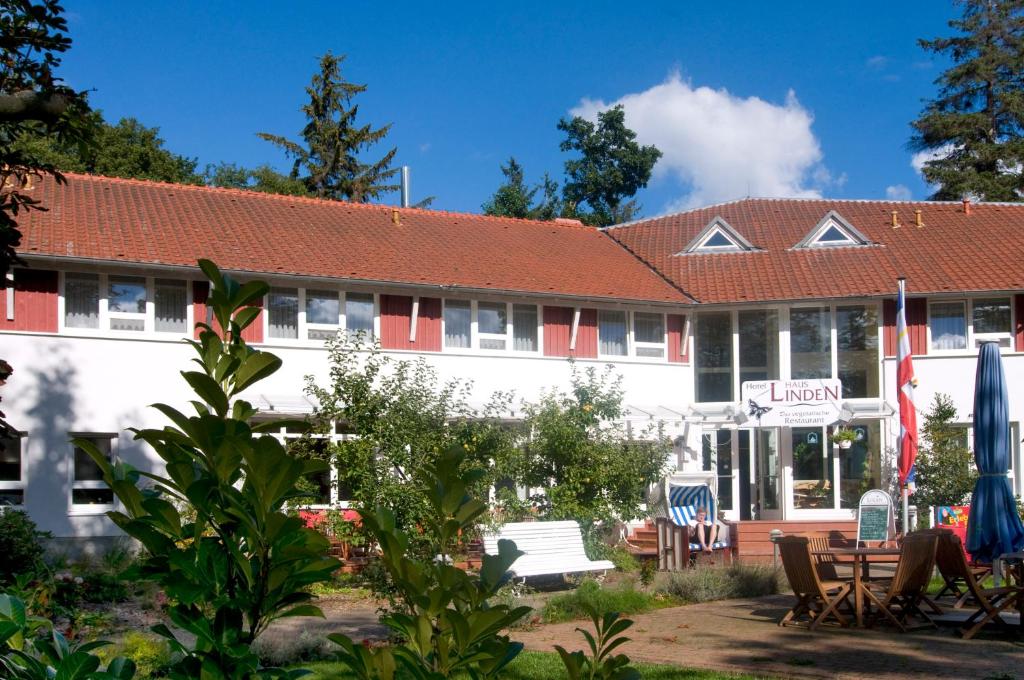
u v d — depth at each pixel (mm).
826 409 27438
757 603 17016
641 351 30672
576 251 33469
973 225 34188
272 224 28672
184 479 3129
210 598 3113
